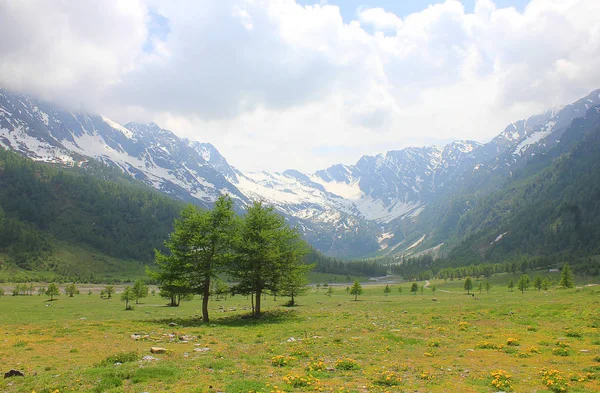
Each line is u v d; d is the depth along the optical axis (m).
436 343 25.95
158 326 37.88
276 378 17.97
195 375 18.30
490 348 24.67
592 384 16.27
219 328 36.59
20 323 42.53
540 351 22.95
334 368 19.81
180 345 26.80
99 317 54.91
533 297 67.31
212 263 43.97
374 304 73.94
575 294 63.16
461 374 18.48
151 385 16.62
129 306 81.50
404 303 74.19
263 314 50.38
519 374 18.28
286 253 49.34
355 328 34.09
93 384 16.73
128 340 28.91
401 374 18.70
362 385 16.77
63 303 99.31
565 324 31.88
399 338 28.45
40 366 20.34
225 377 18.00
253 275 46.44
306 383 16.75
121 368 19.20
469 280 140.00
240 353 23.78
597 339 25.22
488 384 16.75
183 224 44.31
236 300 119.88
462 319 38.78
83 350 24.89
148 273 43.66
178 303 90.88
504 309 43.53
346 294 153.00
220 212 44.28
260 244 46.78
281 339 29.36
